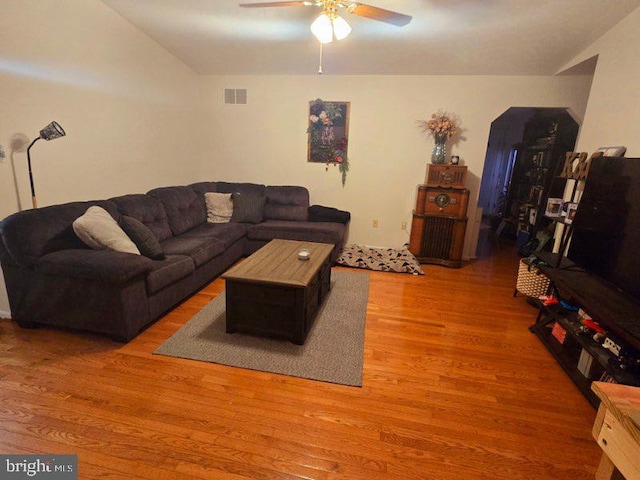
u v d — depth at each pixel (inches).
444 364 88.5
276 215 179.5
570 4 101.1
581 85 155.4
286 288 90.2
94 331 92.7
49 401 70.0
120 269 85.6
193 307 115.3
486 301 129.3
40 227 91.9
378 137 180.7
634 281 75.2
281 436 63.8
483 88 165.2
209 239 134.6
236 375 80.8
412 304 124.3
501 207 269.1
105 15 123.6
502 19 113.9
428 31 126.7
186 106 181.0
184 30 139.4
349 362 87.2
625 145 98.9
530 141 226.4
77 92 116.1
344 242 185.3
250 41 146.9
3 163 96.2
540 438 65.7
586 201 96.1
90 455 58.4
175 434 63.2
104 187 131.3
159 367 82.5
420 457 60.6
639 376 67.4
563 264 106.5
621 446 39.1
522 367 88.3
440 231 167.8
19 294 93.6
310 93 181.5
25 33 98.0
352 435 64.7
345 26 90.0
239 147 195.9
